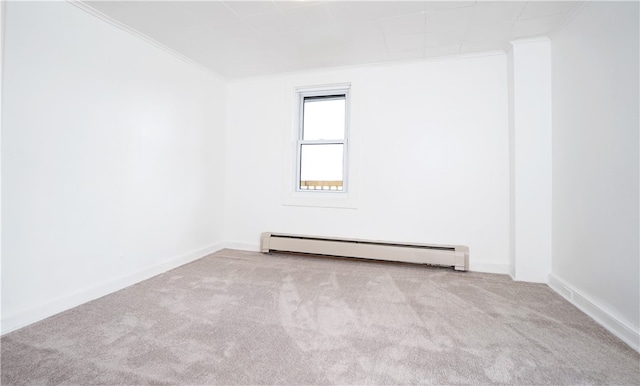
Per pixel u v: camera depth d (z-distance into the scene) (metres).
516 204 2.41
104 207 2.08
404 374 1.21
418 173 2.85
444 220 2.79
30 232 1.65
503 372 1.22
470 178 2.71
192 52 2.71
